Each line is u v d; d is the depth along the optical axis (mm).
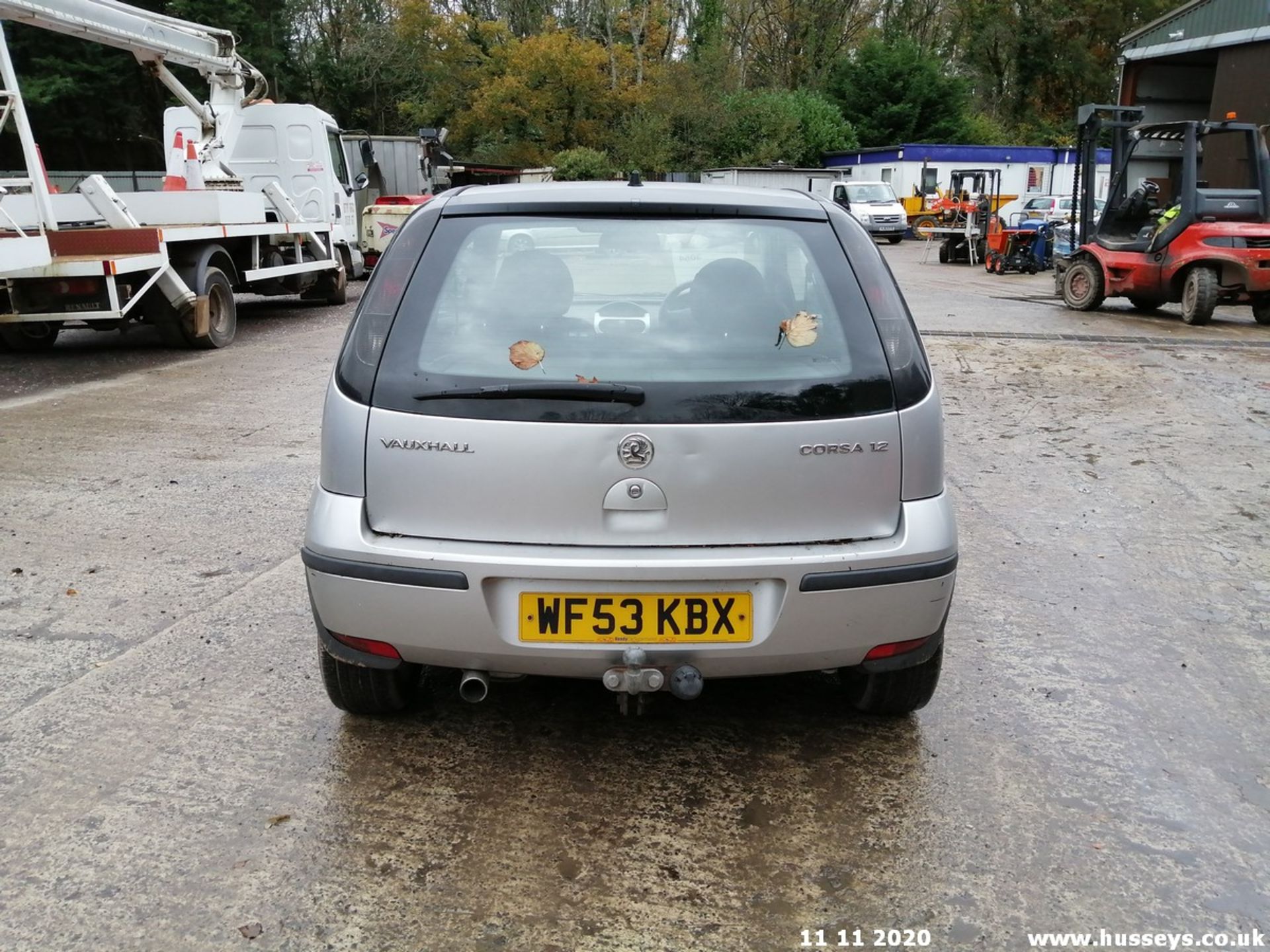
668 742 3240
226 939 2350
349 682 3143
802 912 2473
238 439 7031
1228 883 2604
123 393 8625
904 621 2830
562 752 3172
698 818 2834
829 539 2764
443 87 49125
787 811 2873
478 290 2855
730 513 2703
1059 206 31062
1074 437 7355
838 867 2639
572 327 2795
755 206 3018
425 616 2730
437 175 25016
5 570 4590
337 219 16781
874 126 55531
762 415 2695
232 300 11695
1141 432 7512
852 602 2748
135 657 3746
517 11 55625
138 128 40594
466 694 2871
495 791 2949
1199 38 18844
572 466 2666
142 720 3307
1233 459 6785
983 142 56906
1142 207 14953
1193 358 10859
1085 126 15680
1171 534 5305
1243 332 13234
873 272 2949
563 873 2598
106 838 2701
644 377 2703
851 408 2744
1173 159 17719
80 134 40469
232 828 2752
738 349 2779
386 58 48094
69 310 9820
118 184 35281
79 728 3250
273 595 4340
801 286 2896
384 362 2770
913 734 3307
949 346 11531
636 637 2709
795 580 2693
